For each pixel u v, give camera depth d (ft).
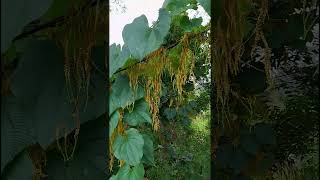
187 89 5.00
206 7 2.36
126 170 2.70
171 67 3.02
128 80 2.59
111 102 2.57
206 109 5.65
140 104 2.73
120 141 2.71
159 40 2.58
